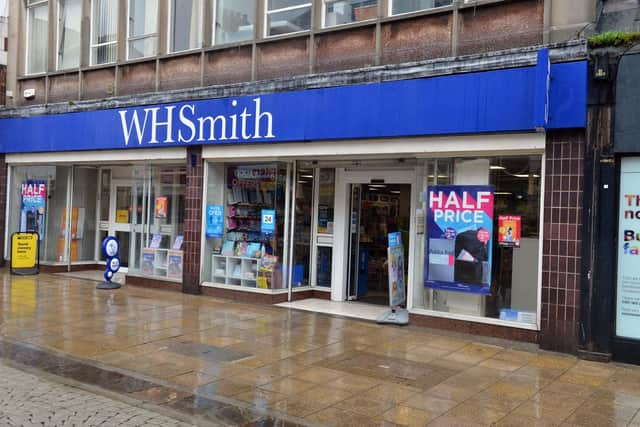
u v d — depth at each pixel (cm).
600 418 513
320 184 1094
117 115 1194
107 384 588
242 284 1070
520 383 610
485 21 811
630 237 695
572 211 721
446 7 839
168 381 598
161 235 1208
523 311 784
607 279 695
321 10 977
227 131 1035
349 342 768
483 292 815
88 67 1288
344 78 902
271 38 1014
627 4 702
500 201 807
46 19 1402
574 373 648
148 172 1246
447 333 823
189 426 484
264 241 1056
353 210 1080
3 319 866
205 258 1108
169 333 800
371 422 496
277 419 501
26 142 1361
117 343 742
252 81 1034
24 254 1348
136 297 1077
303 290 1075
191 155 1103
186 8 1156
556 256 731
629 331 694
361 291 1095
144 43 1220
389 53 895
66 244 1400
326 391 573
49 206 1396
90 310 946
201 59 1109
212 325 855
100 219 1445
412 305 877
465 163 840
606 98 697
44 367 642
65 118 1286
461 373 641
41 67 1409
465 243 832
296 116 952
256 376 618
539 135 746
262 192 1066
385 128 859
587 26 721
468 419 506
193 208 1108
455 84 797
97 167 1433
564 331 724
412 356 705
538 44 763
